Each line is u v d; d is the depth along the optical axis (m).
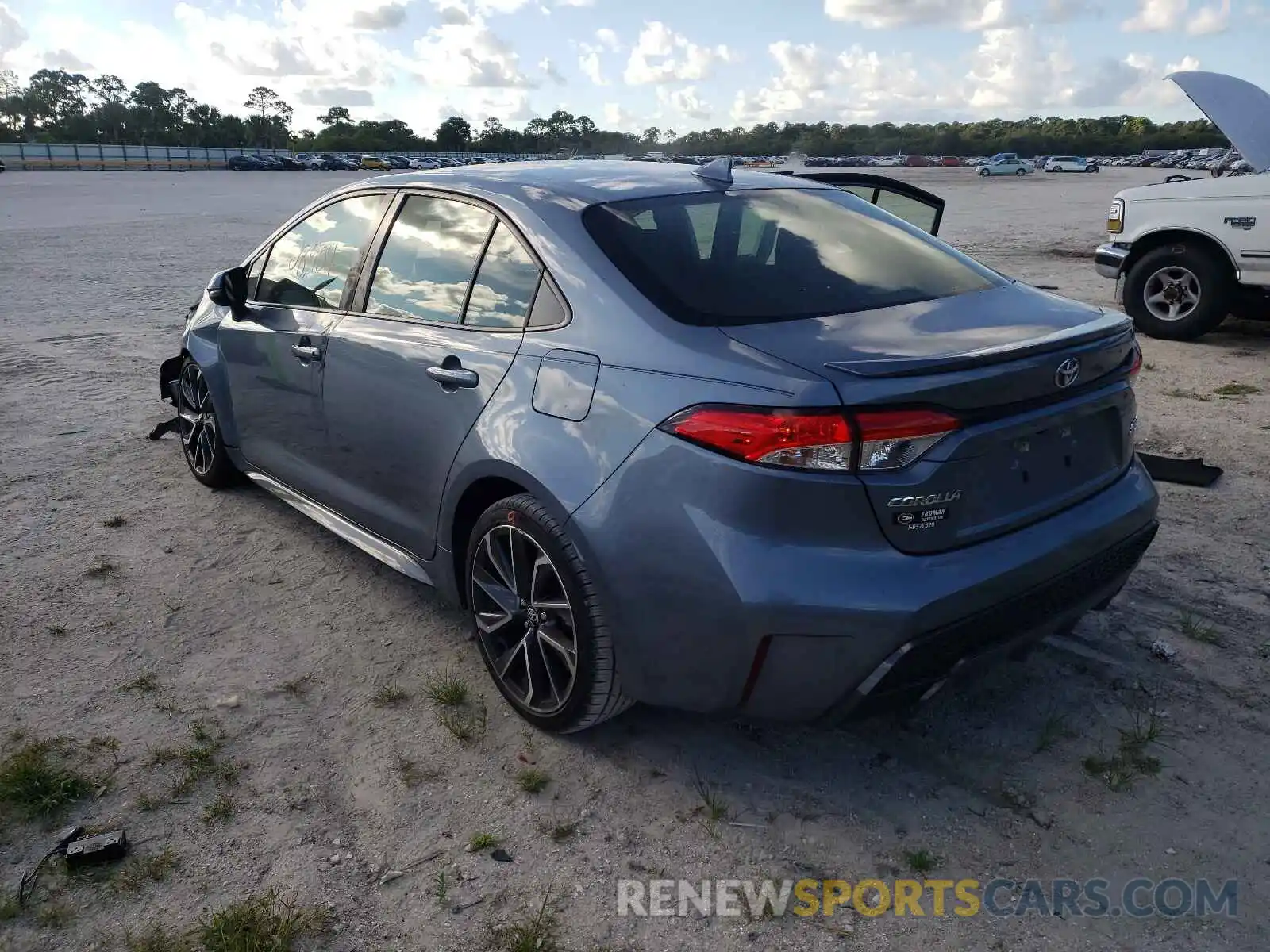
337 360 3.72
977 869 2.50
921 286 3.02
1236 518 4.54
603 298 2.82
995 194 37.09
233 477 5.10
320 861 2.56
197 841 2.64
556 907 2.41
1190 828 2.61
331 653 3.59
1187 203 8.24
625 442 2.60
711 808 2.73
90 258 15.70
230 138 151.62
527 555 2.96
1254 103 8.33
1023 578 2.56
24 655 3.55
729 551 2.41
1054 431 2.69
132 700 3.28
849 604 2.36
